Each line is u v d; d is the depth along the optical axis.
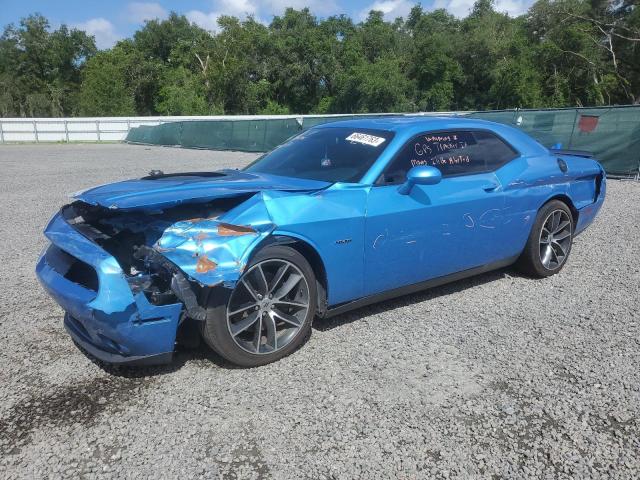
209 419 2.86
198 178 3.93
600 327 4.04
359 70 51.31
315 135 4.63
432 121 4.46
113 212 3.52
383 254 3.83
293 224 3.34
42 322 4.11
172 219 3.33
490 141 4.73
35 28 61.31
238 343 3.27
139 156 20.48
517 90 49.38
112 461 2.53
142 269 3.26
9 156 20.88
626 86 48.88
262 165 4.50
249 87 54.97
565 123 12.51
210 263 2.93
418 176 3.78
